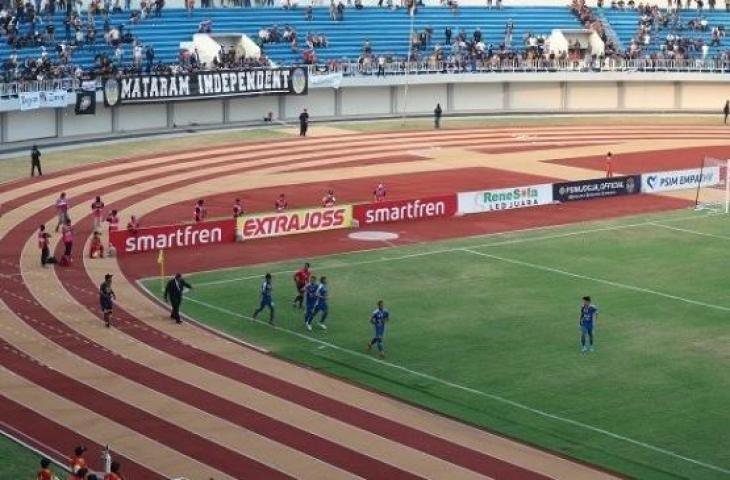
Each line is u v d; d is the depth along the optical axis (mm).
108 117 106375
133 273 61812
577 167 94812
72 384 45375
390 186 86438
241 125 113062
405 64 118562
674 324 53812
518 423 42000
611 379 46469
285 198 81688
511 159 98438
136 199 80562
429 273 62406
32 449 38844
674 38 128750
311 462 38469
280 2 129000
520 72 122375
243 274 61844
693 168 92188
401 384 45875
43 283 59500
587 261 65312
